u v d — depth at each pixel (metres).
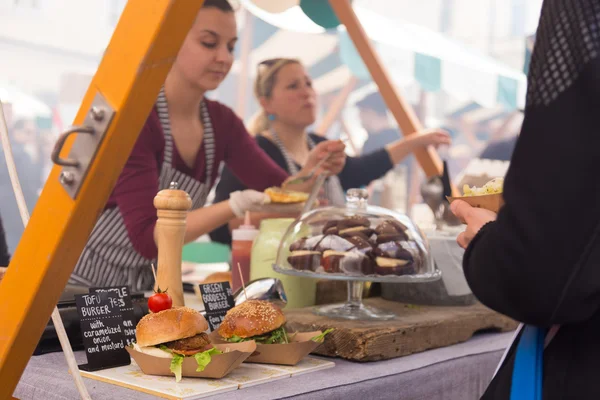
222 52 2.61
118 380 1.12
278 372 1.21
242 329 1.24
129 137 0.82
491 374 1.61
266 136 3.35
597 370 0.80
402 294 1.85
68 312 1.35
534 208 0.72
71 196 0.82
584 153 0.70
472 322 1.69
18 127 3.43
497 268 0.77
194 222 2.22
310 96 3.36
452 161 6.04
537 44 0.80
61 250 0.84
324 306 1.70
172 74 2.53
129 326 1.28
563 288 0.71
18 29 3.55
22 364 0.90
